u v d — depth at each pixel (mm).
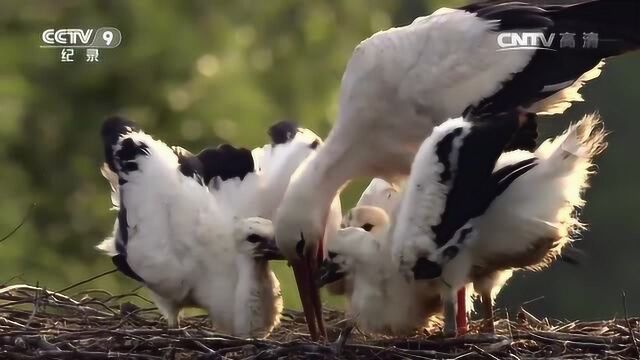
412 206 12508
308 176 13547
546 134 25516
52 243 20219
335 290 13602
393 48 13672
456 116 13523
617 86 27047
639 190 27094
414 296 13102
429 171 12469
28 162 20391
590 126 12742
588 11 13617
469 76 13531
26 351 11938
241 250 13602
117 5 20297
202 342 12109
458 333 12859
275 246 13531
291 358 11930
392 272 13062
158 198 13844
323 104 21312
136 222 13852
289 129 14883
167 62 20344
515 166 12516
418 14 24484
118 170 14172
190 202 13805
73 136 20391
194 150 20250
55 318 13477
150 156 14102
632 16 13500
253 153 14891
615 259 26938
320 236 13516
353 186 20109
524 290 25641
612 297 26406
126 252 13844
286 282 18625
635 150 27141
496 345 12242
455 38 13602
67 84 20297
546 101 13672
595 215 27188
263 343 12102
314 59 21547
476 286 13430
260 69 21359
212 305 13656
